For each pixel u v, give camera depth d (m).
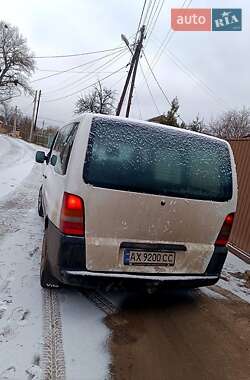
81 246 3.38
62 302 3.93
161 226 3.60
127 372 2.95
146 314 3.96
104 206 3.40
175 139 3.74
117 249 3.47
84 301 4.03
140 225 3.52
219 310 4.34
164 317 3.96
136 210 3.48
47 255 3.92
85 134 3.46
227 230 3.94
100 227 3.42
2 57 63.84
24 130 69.00
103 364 3.00
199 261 3.80
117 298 4.23
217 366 3.20
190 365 3.16
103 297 4.20
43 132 64.62
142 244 3.55
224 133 48.62
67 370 2.86
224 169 3.92
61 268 3.43
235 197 3.96
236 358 3.37
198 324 3.91
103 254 3.44
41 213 7.49
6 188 10.67
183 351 3.35
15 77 65.38
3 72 64.19
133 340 3.41
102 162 3.41
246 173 7.66
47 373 2.79
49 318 3.57
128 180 3.46
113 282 3.51
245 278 5.68
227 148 4.02
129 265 3.53
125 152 3.50
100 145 3.44
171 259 3.69
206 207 3.76
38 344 3.13
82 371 2.88
